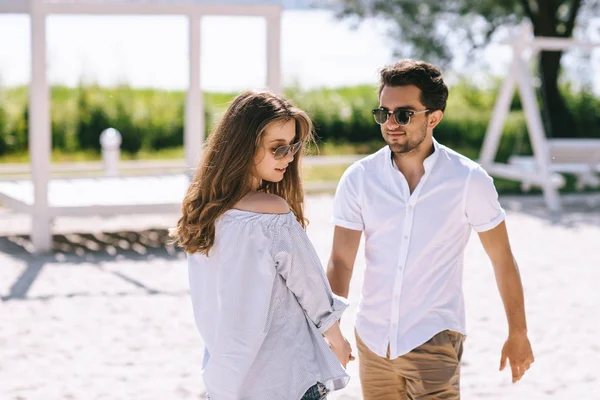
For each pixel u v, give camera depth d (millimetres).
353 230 3699
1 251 10125
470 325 7195
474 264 9477
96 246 10438
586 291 8367
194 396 5547
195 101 10719
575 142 13930
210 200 3129
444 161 3545
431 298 3516
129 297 8047
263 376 3062
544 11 17469
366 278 3658
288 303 3111
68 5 9836
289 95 20078
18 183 11664
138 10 10148
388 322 3566
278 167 3170
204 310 3174
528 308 7758
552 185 13188
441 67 19672
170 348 6551
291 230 3090
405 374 3559
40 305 7742
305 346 3088
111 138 13422
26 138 18375
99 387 5695
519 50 13406
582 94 18719
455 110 20250
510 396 5613
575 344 6730
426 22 19438
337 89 20906
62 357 6316
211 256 3154
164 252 10148
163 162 13680
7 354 6363
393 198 3551
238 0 18188
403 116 3441
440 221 3510
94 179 12289
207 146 3199
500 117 14039
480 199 3508
